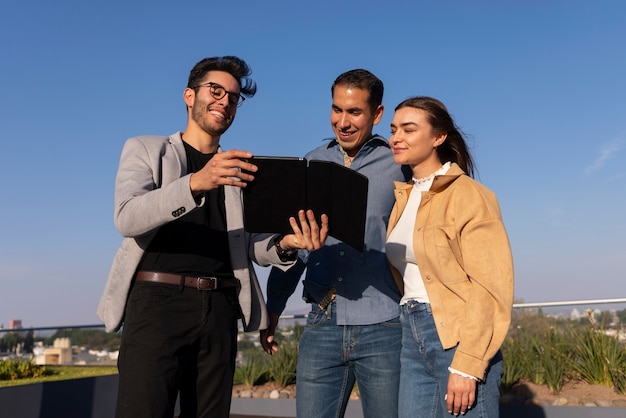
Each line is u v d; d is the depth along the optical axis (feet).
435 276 8.76
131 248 8.36
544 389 20.99
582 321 22.17
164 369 8.03
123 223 7.80
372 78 10.36
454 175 8.84
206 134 9.32
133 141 8.84
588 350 21.25
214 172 7.44
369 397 9.95
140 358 8.00
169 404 8.13
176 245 8.43
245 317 9.12
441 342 8.55
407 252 9.19
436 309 8.67
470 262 8.34
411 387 8.93
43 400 20.79
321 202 8.35
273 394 24.21
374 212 10.21
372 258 10.08
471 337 8.07
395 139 9.41
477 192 8.66
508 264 8.24
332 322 10.16
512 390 21.38
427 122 9.25
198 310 8.38
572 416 18.74
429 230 8.84
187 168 9.00
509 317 8.09
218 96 9.07
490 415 8.13
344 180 8.07
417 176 9.65
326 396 10.21
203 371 8.58
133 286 8.45
